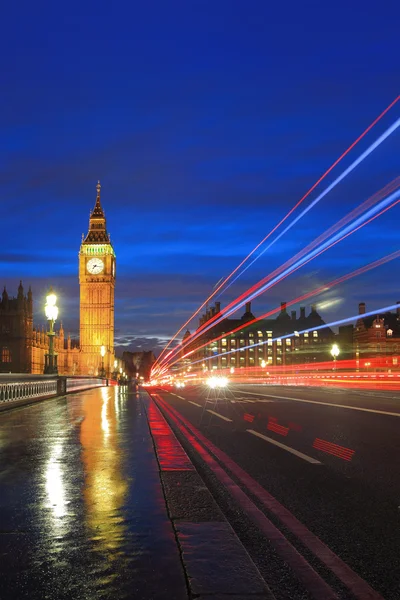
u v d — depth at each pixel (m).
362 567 4.30
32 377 22.28
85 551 3.95
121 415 15.62
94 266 173.38
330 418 16.55
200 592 3.23
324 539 5.02
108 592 3.23
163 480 6.50
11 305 140.38
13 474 6.82
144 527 4.55
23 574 3.52
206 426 14.81
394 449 10.40
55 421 13.70
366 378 89.69
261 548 4.66
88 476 6.70
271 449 10.53
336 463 8.97
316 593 3.68
